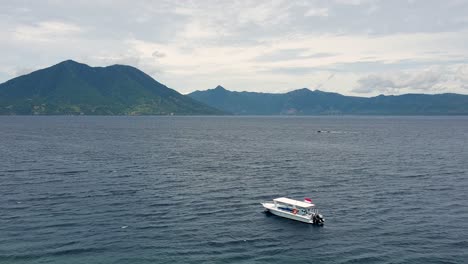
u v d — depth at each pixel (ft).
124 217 220.64
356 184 312.91
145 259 167.73
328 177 342.23
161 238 191.01
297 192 286.46
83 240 185.68
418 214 232.32
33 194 266.36
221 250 179.11
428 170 377.71
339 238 195.62
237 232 202.39
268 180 328.08
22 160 416.46
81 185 296.51
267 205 240.94
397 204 253.24
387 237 196.34
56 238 187.32
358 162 433.89
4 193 268.21
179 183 311.27
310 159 460.14
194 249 179.22
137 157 457.68
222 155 493.36
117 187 292.20
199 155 489.67
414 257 173.06
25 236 188.85
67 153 481.05
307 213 226.79
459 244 187.42
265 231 204.85
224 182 318.24
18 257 165.99
